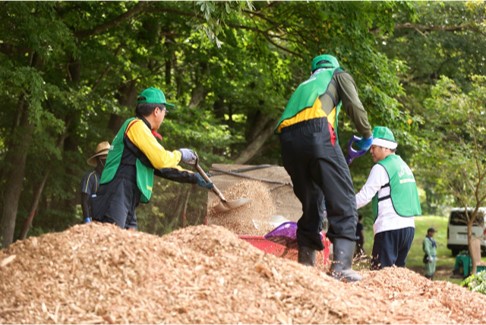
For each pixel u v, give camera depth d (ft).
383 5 60.85
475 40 90.38
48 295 13.62
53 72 58.03
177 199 61.82
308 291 14.57
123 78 72.33
